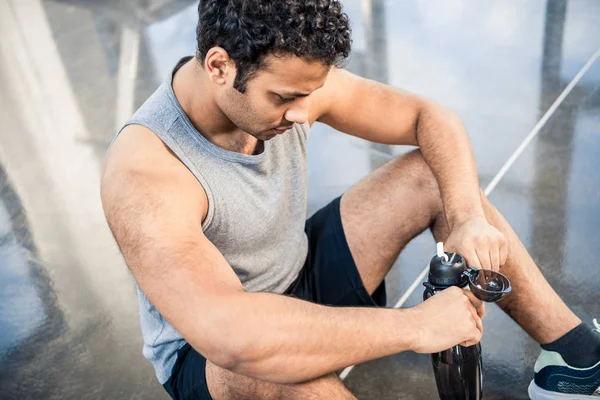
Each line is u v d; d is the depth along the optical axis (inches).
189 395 46.9
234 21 38.2
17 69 131.0
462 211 50.8
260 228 48.0
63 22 145.8
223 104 41.9
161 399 62.7
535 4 127.0
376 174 57.9
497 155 89.9
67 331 71.9
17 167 102.7
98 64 128.3
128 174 41.8
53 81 125.3
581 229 76.1
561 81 103.7
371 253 55.9
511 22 122.3
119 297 75.7
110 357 67.9
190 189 43.1
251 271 49.8
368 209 56.2
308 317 39.8
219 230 46.4
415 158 57.2
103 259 82.2
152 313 49.1
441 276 44.8
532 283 52.9
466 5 131.1
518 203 80.9
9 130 112.7
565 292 68.5
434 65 113.0
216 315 38.4
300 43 37.5
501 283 43.4
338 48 38.7
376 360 63.4
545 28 118.7
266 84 39.7
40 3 155.3
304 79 39.4
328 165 94.3
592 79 103.0
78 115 114.0
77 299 76.2
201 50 41.2
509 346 63.2
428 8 132.0
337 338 39.9
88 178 98.2
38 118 114.9
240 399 43.9
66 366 67.6
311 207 86.4
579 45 112.1
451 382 49.5
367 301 56.0
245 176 46.3
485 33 120.3
